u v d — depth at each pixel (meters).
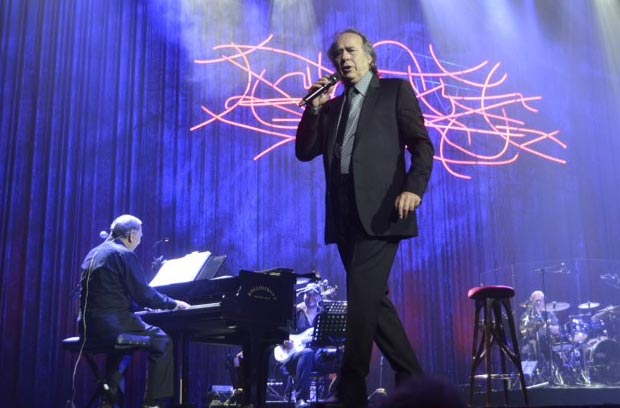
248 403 4.06
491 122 9.17
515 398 5.48
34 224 7.02
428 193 8.85
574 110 9.59
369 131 2.54
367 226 2.42
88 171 7.43
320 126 2.75
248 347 4.16
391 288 8.55
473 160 9.02
